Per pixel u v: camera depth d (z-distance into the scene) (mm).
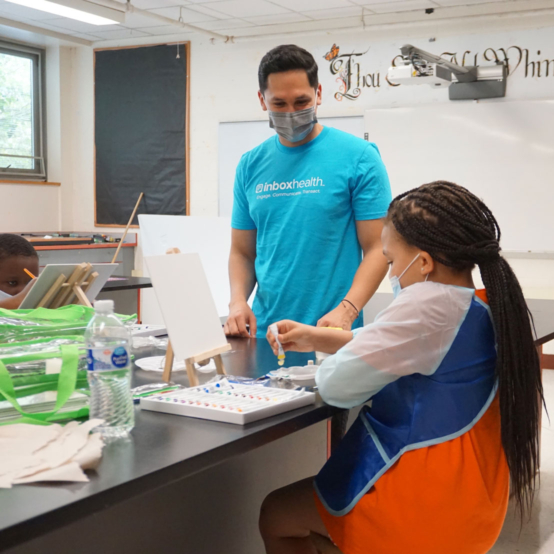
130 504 1292
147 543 1339
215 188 6184
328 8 5168
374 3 5012
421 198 1196
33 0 4734
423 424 1156
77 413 1085
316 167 1861
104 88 6605
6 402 1055
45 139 6797
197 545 1476
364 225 1850
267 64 1771
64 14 5090
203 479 1478
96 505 776
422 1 4934
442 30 5176
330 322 1648
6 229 6375
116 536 1264
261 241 1975
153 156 6430
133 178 6551
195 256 1464
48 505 738
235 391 1229
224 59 6031
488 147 5012
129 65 6449
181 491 1418
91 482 810
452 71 4867
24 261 1921
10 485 790
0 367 1046
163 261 1364
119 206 6652
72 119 6824
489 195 5047
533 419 1169
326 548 1341
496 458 1193
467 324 1154
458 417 1155
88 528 1199
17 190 6430
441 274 1193
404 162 5316
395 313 1161
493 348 1189
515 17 4898
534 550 2275
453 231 1158
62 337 1343
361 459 1206
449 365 1153
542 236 4902
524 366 1157
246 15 5406
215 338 1422
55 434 946
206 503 1492
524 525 2467
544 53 4852
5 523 691
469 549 1161
